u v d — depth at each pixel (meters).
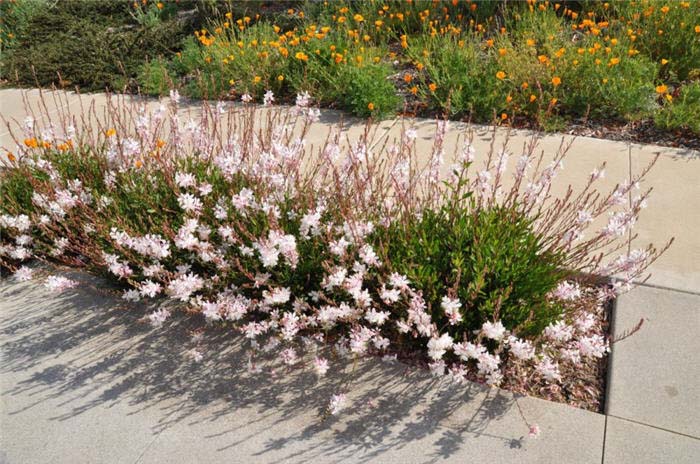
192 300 2.93
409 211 3.21
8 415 2.70
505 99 5.21
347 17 6.95
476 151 4.70
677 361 2.75
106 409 2.71
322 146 4.89
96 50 7.18
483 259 2.84
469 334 2.80
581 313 2.84
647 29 5.84
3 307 3.38
